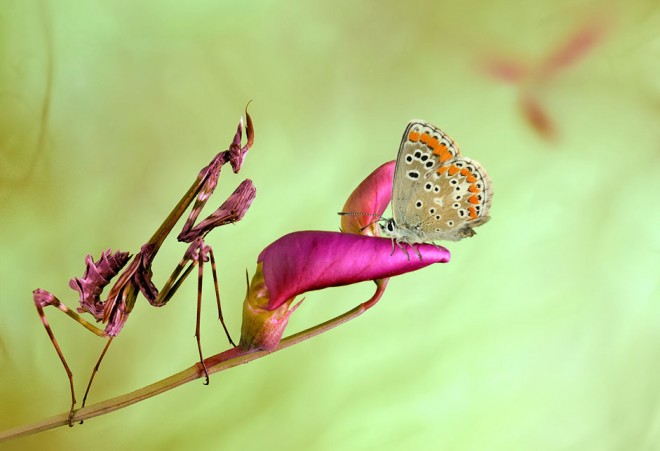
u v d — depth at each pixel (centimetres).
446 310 36
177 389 34
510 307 36
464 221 29
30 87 35
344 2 37
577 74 37
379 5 38
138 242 36
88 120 36
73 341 35
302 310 35
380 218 29
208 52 37
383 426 35
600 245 37
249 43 37
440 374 35
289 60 37
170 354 35
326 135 37
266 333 28
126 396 27
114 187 36
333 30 37
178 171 37
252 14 37
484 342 36
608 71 37
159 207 36
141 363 35
